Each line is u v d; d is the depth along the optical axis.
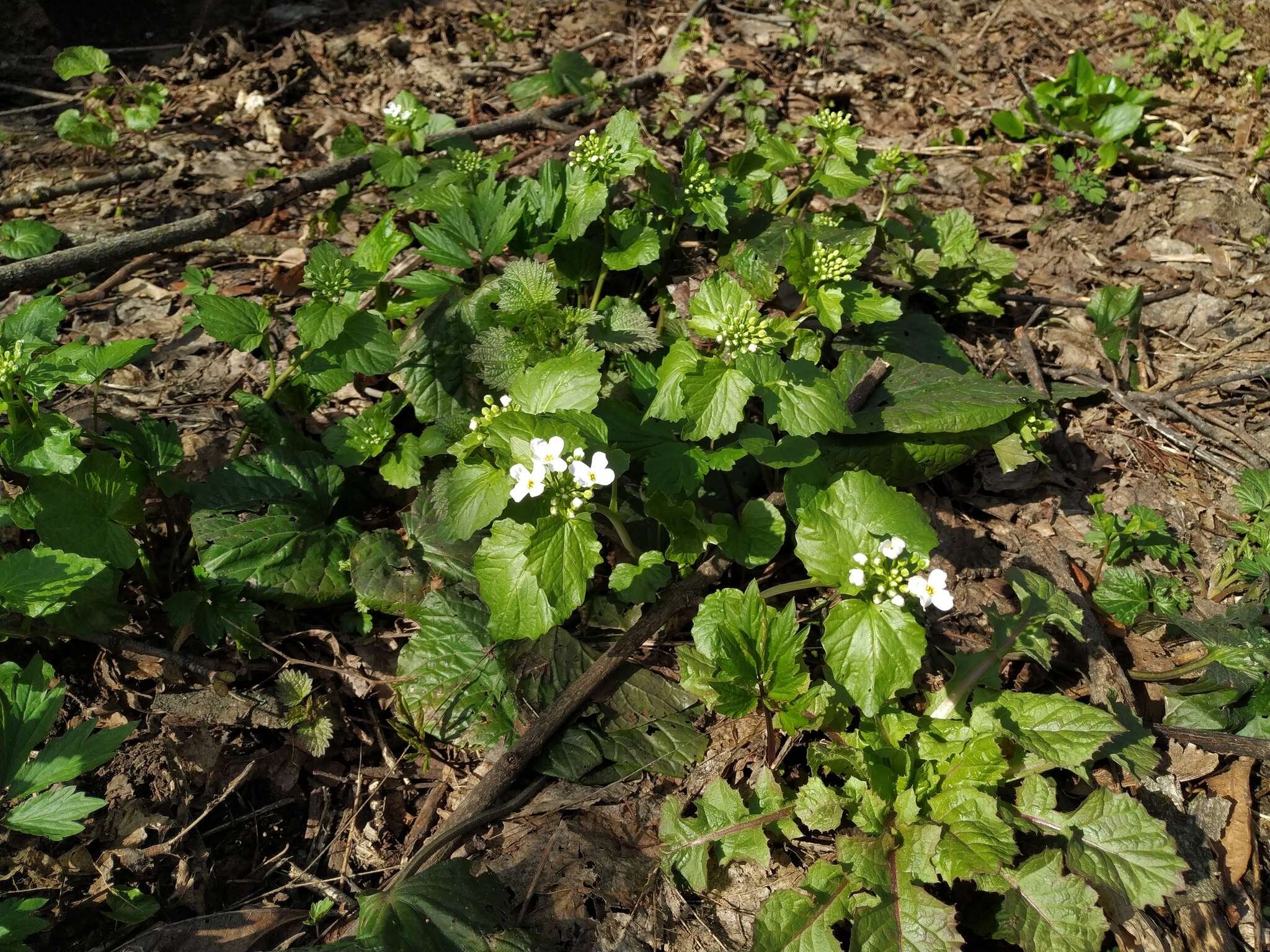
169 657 0.34
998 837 0.28
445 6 0.81
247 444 0.42
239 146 0.63
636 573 0.34
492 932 0.28
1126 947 0.29
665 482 0.34
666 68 0.74
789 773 0.33
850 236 0.46
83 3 0.71
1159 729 0.35
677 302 0.45
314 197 0.59
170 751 0.32
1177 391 0.49
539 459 0.28
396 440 0.41
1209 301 0.55
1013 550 0.41
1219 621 0.36
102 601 0.33
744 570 0.39
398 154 0.53
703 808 0.30
